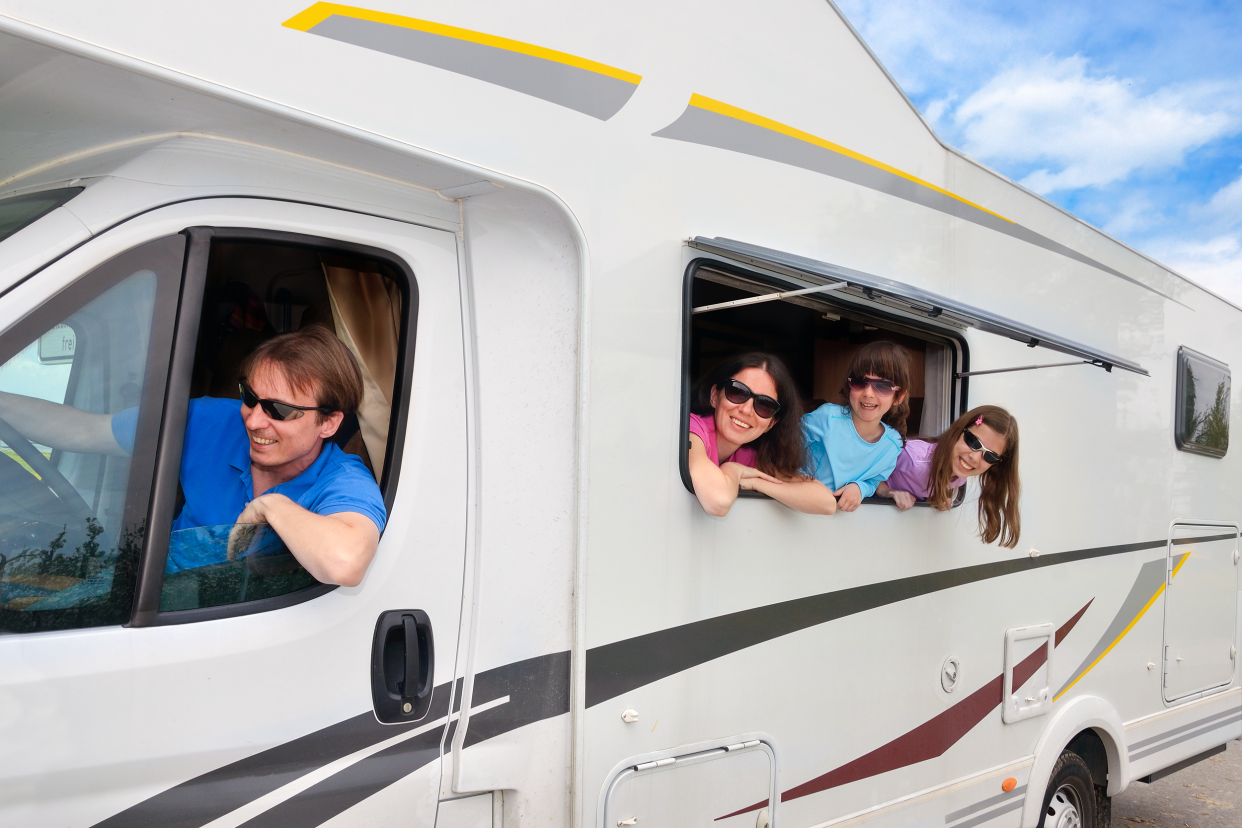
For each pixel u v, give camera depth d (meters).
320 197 1.69
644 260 2.01
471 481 1.81
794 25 2.44
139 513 1.50
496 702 1.79
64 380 1.46
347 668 1.62
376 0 1.61
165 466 1.52
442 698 1.73
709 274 2.22
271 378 1.67
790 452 2.31
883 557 2.67
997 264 3.24
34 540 1.42
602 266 1.92
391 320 1.87
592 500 1.88
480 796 1.79
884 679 2.66
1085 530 3.63
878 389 2.49
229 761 1.49
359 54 1.58
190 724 1.46
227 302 1.88
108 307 1.50
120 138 1.58
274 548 1.64
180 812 1.45
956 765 2.96
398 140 1.61
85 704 1.38
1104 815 3.93
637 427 1.97
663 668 2.02
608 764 1.90
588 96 1.92
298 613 1.60
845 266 2.59
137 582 1.48
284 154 1.63
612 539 1.92
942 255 2.98
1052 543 3.45
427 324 1.79
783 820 2.32
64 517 1.44
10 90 1.45
